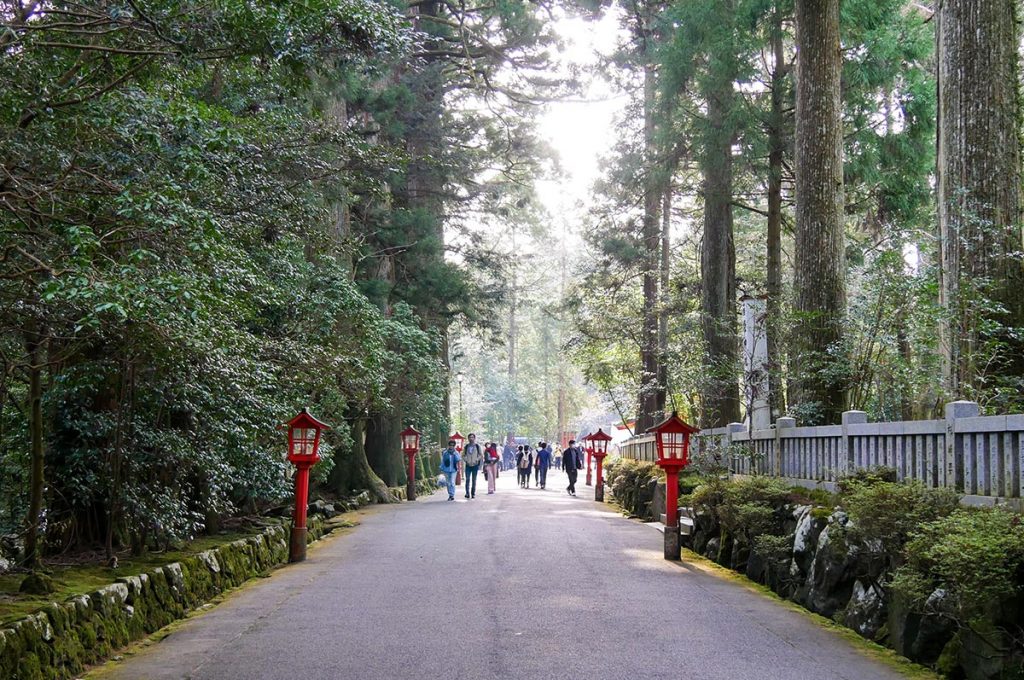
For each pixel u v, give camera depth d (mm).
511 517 19844
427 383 25641
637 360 30938
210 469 10344
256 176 10227
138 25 7355
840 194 17047
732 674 6738
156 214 6918
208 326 7957
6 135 6863
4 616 6348
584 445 60281
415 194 31938
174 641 7969
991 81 11734
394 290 29875
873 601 7992
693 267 35625
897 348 14023
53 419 9789
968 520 6477
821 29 17172
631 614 8961
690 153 26125
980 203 11531
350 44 8055
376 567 12352
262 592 10539
